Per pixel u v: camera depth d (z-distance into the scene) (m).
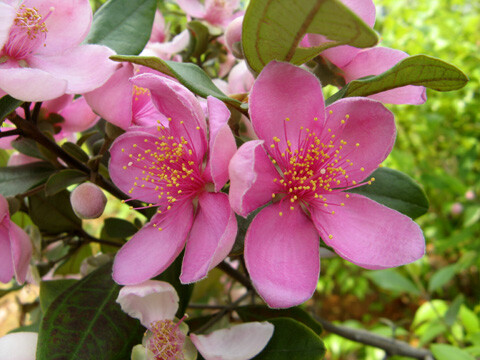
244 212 0.07
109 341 0.08
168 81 0.07
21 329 0.10
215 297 0.19
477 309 0.25
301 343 0.08
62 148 0.09
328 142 0.07
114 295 0.08
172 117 0.07
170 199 0.07
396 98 0.08
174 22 0.16
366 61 0.08
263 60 0.07
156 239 0.08
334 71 0.08
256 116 0.07
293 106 0.07
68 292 0.08
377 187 0.09
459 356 0.13
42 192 0.10
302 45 0.08
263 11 0.06
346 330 0.15
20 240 0.08
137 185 0.08
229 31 0.09
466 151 0.31
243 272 0.12
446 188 0.29
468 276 0.33
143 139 0.08
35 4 0.08
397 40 0.30
